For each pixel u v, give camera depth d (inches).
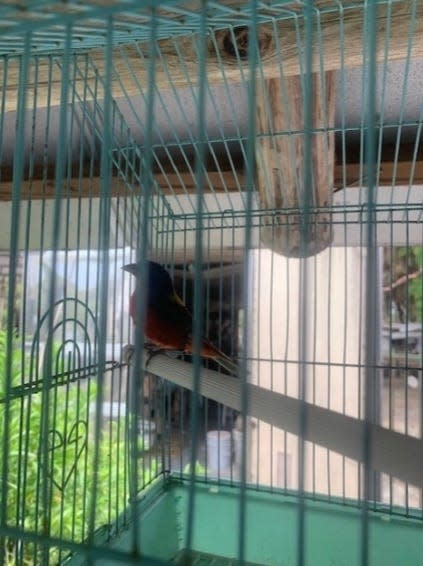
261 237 88.3
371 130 20.9
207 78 58.2
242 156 88.0
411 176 78.0
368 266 23.0
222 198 94.6
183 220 93.3
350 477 144.6
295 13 48.2
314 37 51.3
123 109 77.6
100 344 29.3
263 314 151.6
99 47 52.3
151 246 90.2
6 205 100.1
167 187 89.6
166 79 58.1
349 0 47.3
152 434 93.7
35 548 47.4
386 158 84.7
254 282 151.9
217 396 44.8
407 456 29.4
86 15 24.0
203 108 24.4
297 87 65.1
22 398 54.7
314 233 82.5
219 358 87.1
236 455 153.6
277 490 86.6
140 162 81.1
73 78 55.2
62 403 99.4
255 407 40.1
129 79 59.1
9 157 92.6
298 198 80.7
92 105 68.0
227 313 190.9
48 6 26.7
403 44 50.9
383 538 79.0
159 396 93.7
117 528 72.2
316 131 68.1
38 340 59.2
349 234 115.1
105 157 46.5
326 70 59.7
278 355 150.6
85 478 70.6
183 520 88.0
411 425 206.2
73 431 73.8
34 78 53.3
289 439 148.5
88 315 79.5
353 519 80.5
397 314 210.8
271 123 69.0
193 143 75.5
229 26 49.6
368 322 23.3
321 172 75.5
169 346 88.4
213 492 88.0
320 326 151.6
